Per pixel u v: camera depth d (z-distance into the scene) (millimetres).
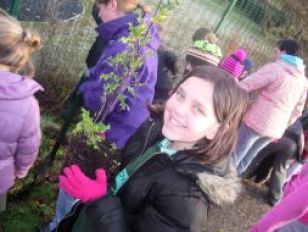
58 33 3361
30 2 3043
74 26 3438
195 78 1300
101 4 2270
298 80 3336
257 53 5031
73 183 1467
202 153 1312
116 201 1434
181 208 1266
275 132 3391
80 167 1692
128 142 1686
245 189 4027
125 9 2215
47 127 3285
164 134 1338
